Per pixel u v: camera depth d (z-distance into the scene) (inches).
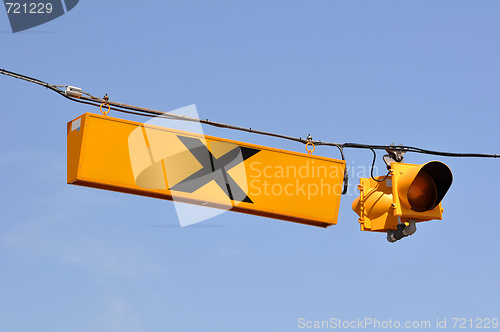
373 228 563.5
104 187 507.2
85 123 499.8
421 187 553.3
